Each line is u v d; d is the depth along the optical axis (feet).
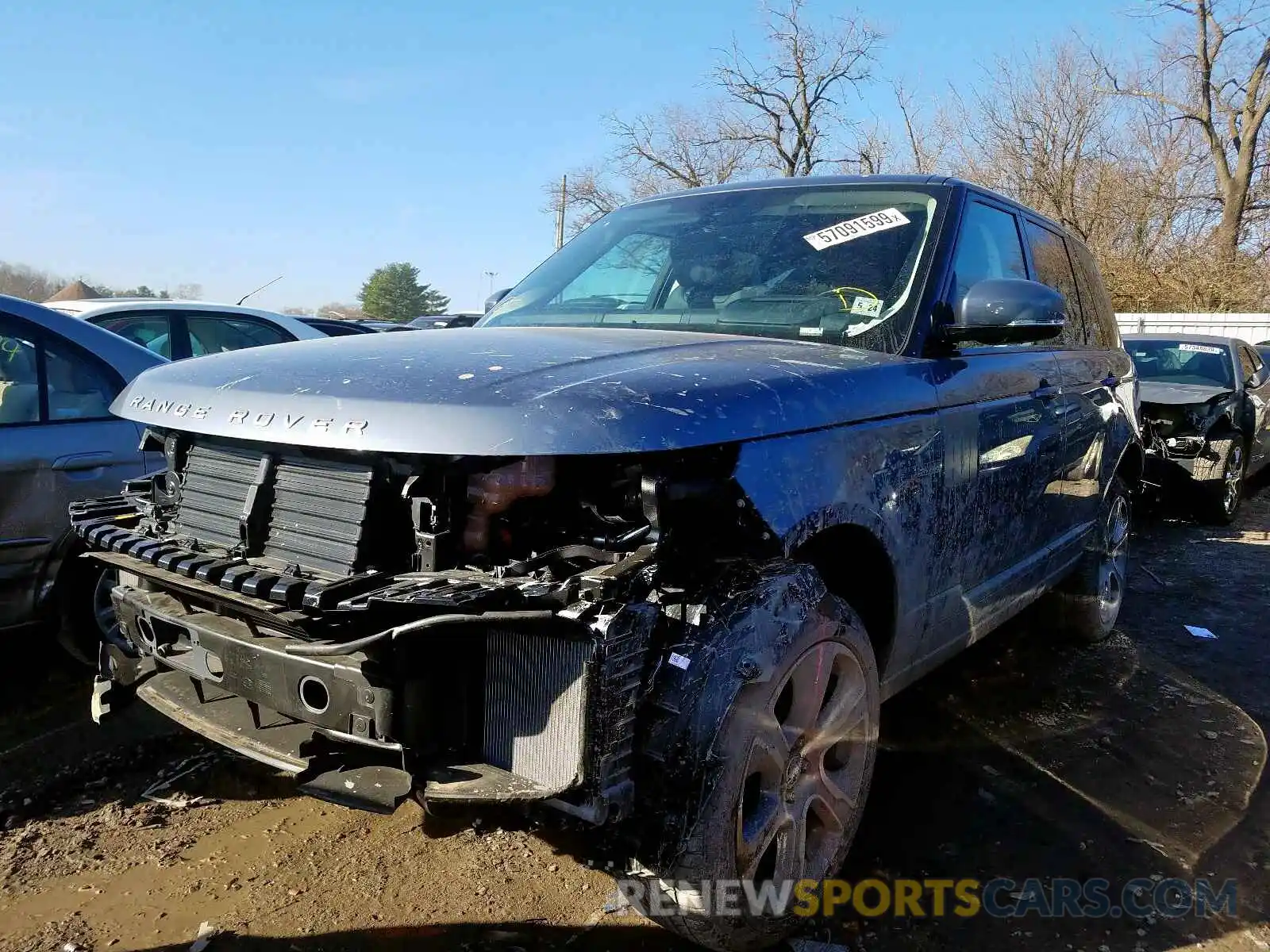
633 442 6.07
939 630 9.53
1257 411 28.86
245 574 6.44
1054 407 11.97
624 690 6.07
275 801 9.76
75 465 11.89
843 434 7.66
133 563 7.45
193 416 7.27
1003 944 7.82
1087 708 12.77
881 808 10.00
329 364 7.30
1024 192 90.22
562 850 8.93
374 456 6.51
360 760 6.53
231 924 7.73
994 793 10.39
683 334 9.00
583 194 106.93
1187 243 88.89
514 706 6.24
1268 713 12.76
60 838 8.98
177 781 10.12
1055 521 12.51
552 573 6.19
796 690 7.27
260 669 6.66
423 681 6.17
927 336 9.31
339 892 8.21
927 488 8.76
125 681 8.39
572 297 11.18
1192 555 22.15
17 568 11.45
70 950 7.34
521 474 6.28
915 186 10.93
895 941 7.80
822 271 10.07
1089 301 15.06
